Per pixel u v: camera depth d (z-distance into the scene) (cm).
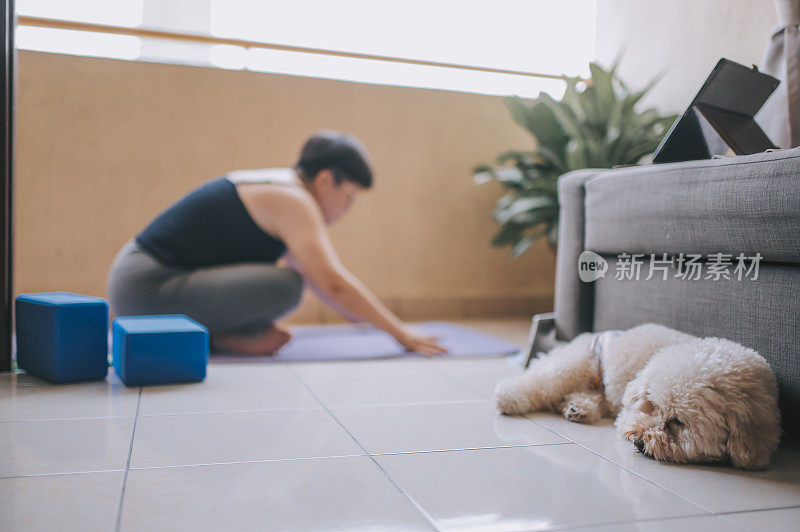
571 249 176
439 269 318
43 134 266
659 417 103
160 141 279
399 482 91
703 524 78
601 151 248
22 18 259
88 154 271
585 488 90
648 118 248
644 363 118
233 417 125
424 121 312
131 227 277
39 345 157
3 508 80
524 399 129
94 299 162
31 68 264
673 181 135
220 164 286
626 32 274
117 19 271
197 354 157
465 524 77
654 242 142
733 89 145
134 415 126
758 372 101
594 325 171
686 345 110
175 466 96
